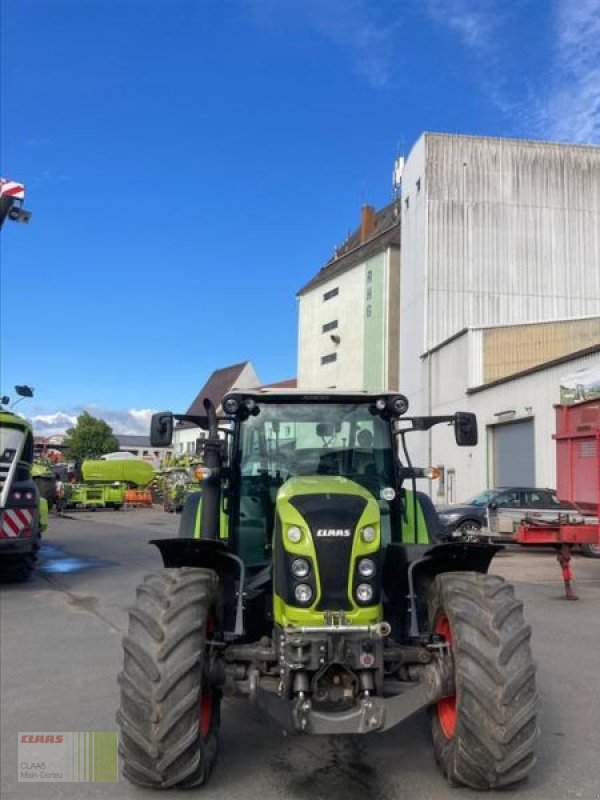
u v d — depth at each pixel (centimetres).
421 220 3925
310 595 402
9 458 1152
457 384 3231
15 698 615
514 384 2662
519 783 418
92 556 1639
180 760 395
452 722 427
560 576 1343
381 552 450
